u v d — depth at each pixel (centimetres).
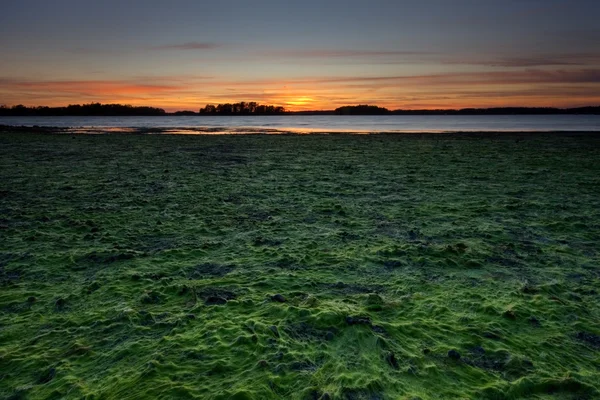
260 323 399
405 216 902
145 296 473
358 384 309
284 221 855
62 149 2544
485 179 1422
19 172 1548
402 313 437
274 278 536
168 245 692
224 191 1193
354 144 3059
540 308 450
